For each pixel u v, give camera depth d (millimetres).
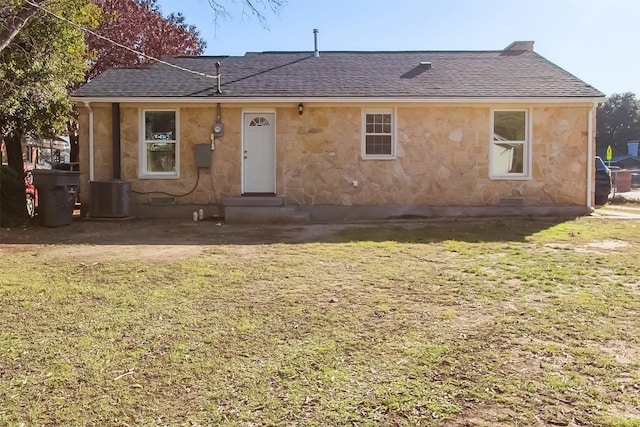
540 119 13289
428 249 8586
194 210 13312
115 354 4004
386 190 13375
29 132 14266
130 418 3070
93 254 8242
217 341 4289
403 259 7734
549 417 3037
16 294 5715
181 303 5367
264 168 13516
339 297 5598
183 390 3424
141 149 13375
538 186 13398
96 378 3590
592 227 11180
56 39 11648
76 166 19266
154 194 13414
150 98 12930
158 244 9297
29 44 11383
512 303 5340
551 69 14758
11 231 11000
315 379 3564
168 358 3932
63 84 12406
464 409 3145
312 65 15297
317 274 6723
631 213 13891
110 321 4785
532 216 13109
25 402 3252
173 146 13500
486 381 3510
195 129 13328
